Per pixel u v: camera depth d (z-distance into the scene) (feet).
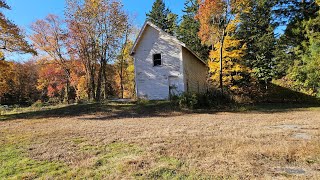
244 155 17.89
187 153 18.98
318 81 64.13
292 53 76.33
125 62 128.88
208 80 87.45
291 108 60.95
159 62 70.59
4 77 67.51
